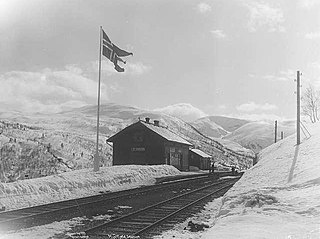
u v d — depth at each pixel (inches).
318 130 1389.0
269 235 343.3
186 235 445.7
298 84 1232.8
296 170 800.9
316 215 420.5
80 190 945.5
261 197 538.6
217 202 803.4
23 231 452.4
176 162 2203.5
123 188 1099.3
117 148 2086.6
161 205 716.7
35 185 820.6
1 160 1717.5
